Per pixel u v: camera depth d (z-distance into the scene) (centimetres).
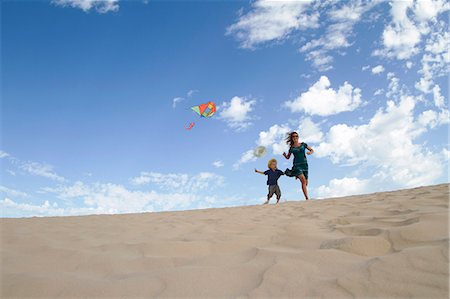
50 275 158
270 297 122
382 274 129
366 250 166
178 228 297
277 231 243
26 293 138
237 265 159
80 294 135
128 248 210
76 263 181
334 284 127
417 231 177
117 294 133
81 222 369
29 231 291
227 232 258
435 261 133
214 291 131
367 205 344
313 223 267
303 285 129
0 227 321
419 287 116
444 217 203
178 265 171
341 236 209
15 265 179
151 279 146
